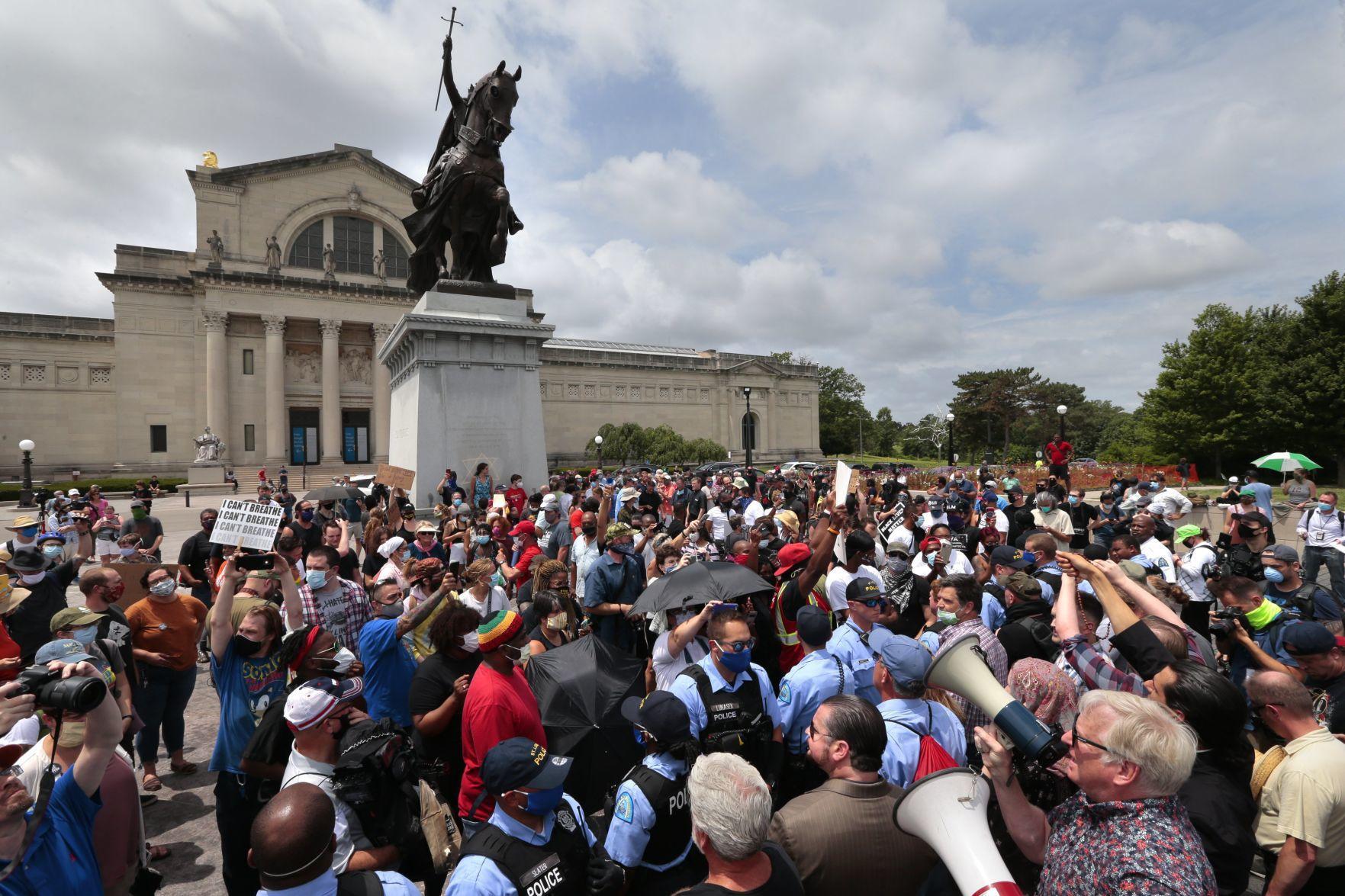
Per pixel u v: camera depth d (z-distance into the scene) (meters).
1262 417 46.78
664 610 5.62
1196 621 9.02
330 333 58.72
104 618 5.26
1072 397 112.44
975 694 2.68
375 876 2.71
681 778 3.44
